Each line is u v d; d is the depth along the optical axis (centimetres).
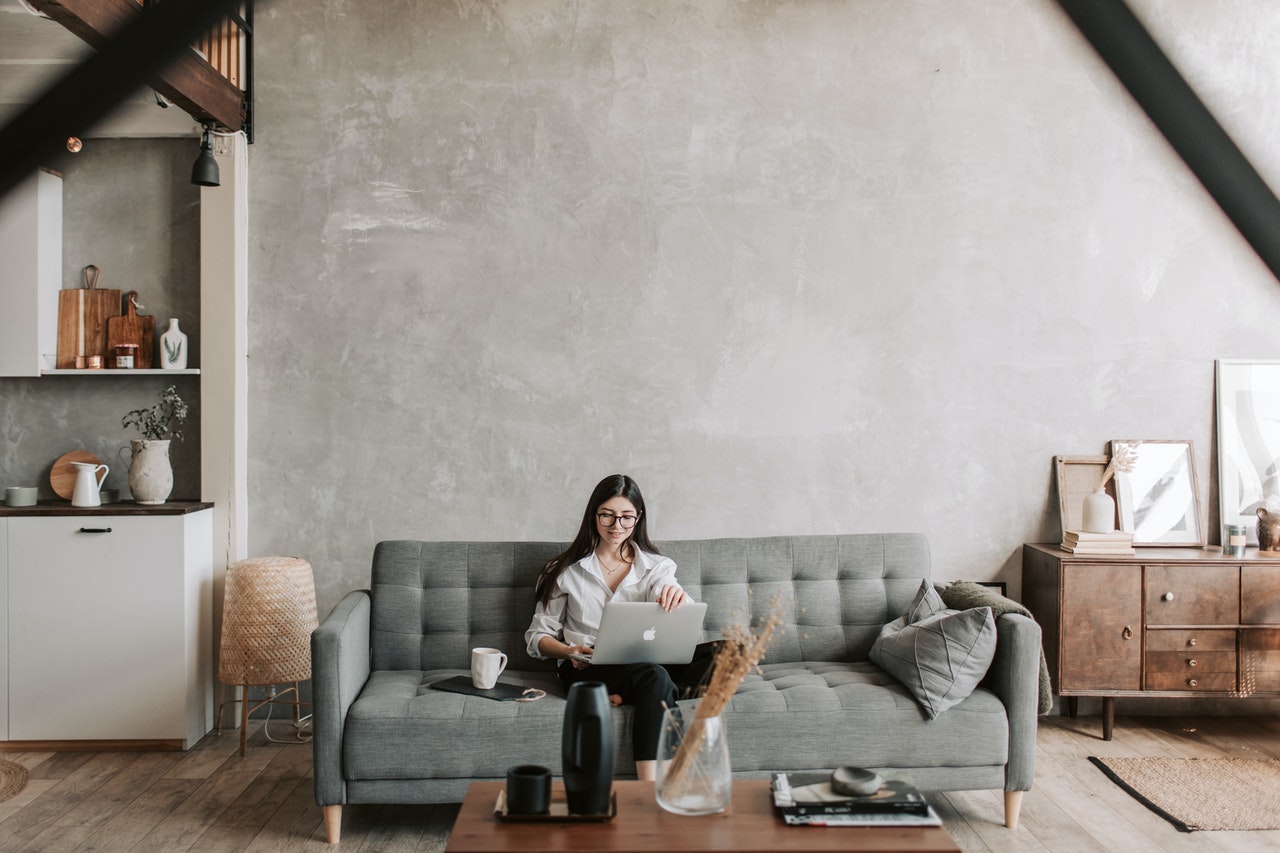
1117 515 395
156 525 352
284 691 391
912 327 396
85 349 388
